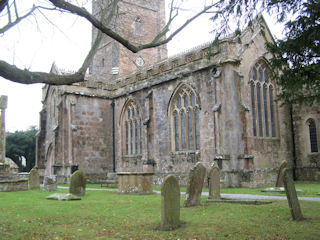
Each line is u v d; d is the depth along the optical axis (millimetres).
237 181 23375
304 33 11750
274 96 27656
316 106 27188
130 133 35062
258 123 25922
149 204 14648
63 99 34906
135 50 9633
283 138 27625
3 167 30891
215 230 9586
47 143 40406
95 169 34938
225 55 24625
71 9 8414
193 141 27469
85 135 34781
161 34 10133
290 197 10836
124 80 35625
